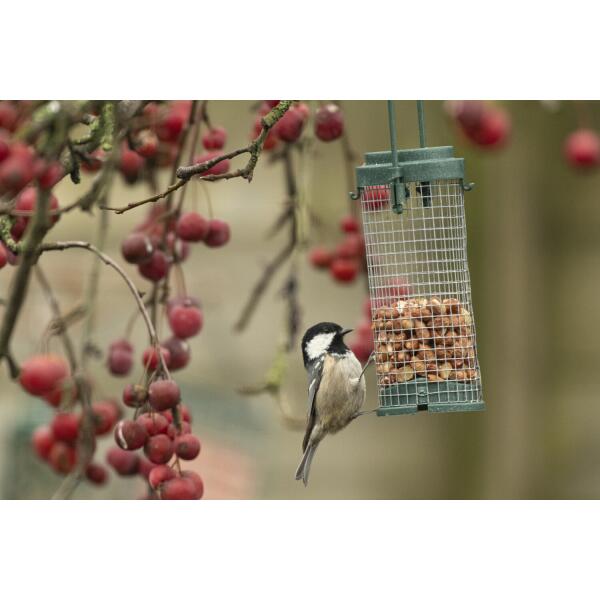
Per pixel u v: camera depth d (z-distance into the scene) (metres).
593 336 15.03
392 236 9.66
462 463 14.85
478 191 14.55
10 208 6.95
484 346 14.57
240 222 14.76
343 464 15.41
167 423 7.23
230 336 14.76
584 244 15.03
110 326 12.98
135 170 8.92
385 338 9.16
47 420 12.63
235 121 12.96
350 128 13.98
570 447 14.69
